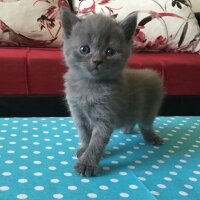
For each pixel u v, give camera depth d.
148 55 0.53
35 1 0.56
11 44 0.55
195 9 0.70
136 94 0.27
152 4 0.57
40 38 0.55
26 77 0.47
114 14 0.56
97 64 0.24
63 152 0.24
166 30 0.56
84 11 0.57
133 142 0.27
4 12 0.54
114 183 0.20
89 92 0.24
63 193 0.19
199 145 0.27
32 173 0.21
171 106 0.51
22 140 0.26
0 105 0.47
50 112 0.48
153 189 0.20
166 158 0.24
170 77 0.49
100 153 0.23
